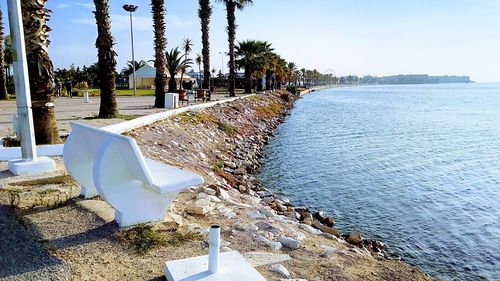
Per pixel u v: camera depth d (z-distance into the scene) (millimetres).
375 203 11836
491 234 9570
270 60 56875
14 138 9883
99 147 5012
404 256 8258
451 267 7855
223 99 32312
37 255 4035
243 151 18875
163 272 3873
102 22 15391
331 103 66625
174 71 41219
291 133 28203
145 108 21438
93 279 3680
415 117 42625
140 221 4902
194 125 18031
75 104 25469
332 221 9992
